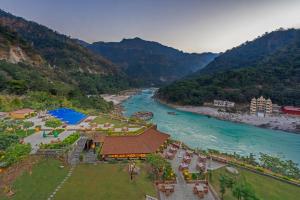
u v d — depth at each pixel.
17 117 70.81
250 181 40.28
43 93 104.94
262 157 55.03
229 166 45.84
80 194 31.02
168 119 121.12
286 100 143.25
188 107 162.88
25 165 37.47
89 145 52.62
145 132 52.88
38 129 58.84
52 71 196.50
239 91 163.50
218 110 144.12
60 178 34.97
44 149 42.91
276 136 92.00
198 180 38.59
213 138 85.75
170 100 184.50
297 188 39.19
